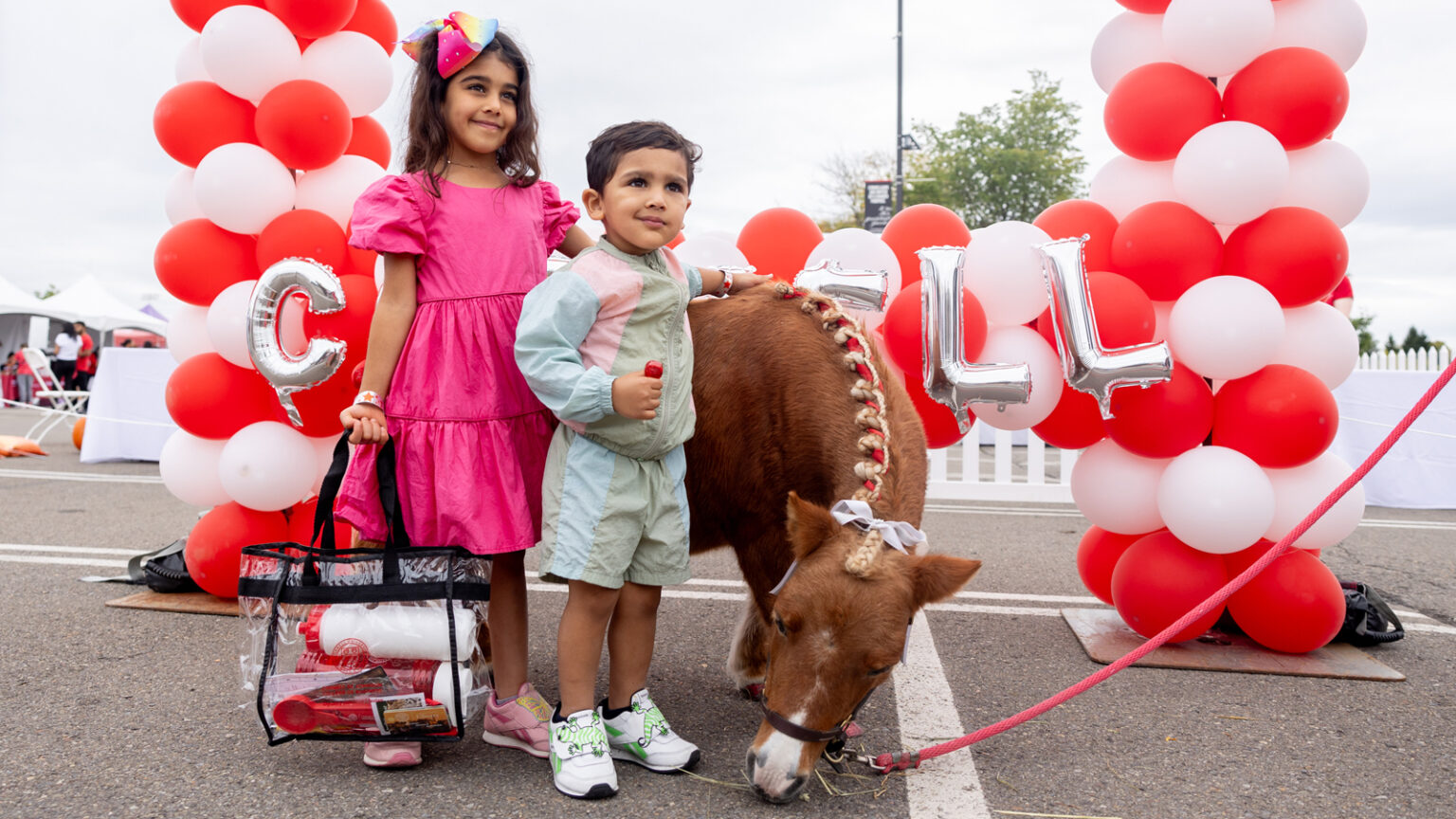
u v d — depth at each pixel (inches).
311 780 91.4
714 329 106.0
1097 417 141.7
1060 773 97.0
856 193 1336.1
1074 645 145.1
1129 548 144.9
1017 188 1299.2
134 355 352.8
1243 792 93.0
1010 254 132.9
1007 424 136.6
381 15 163.8
